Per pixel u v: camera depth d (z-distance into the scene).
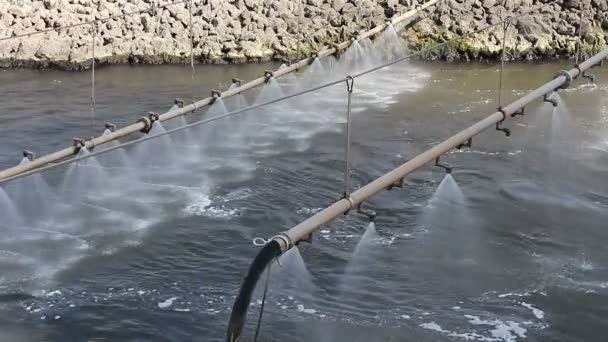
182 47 31.58
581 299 15.55
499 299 15.55
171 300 15.44
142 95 27.39
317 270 16.39
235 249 17.42
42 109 25.88
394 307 15.24
